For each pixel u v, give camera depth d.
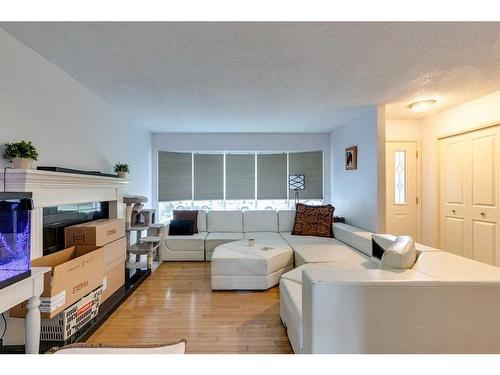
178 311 2.66
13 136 1.95
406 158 4.42
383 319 1.47
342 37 1.89
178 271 3.92
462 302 1.46
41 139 2.23
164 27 1.77
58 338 1.95
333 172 5.17
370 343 1.46
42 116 2.23
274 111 3.79
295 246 3.72
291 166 5.54
